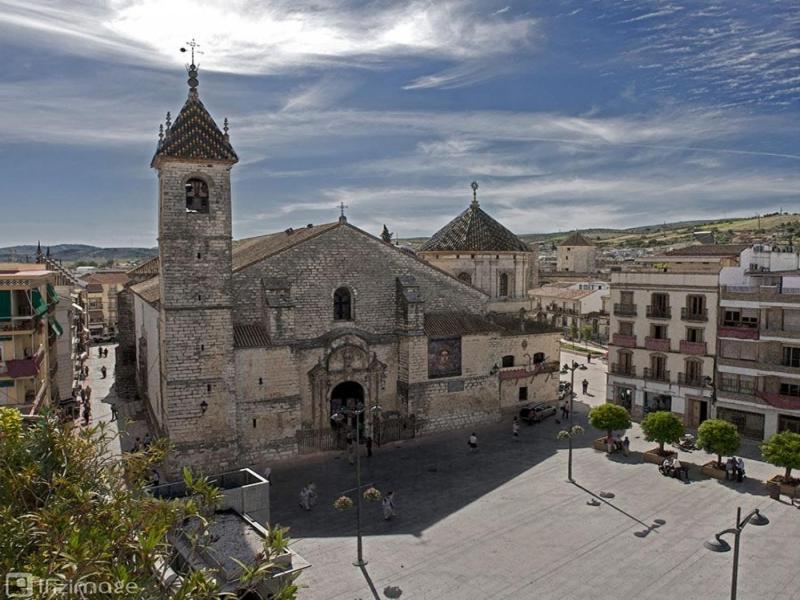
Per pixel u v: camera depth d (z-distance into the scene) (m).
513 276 74.38
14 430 22.14
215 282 48.84
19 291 47.88
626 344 66.12
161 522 16.22
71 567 13.07
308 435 53.12
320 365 54.19
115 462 20.91
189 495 29.91
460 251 72.12
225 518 27.91
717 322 59.50
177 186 47.72
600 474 48.16
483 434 59.09
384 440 56.41
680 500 42.88
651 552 35.38
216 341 48.97
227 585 21.02
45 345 54.84
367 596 31.17
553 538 37.28
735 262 82.50
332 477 48.12
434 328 59.78
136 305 74.38
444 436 58.50
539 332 68.62
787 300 55.31
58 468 19.28
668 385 62.84
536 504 42.41
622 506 41.94
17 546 15.19
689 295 61.50
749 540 36.69
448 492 44.84
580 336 121.69
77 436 23.20
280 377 51.62
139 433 58.91
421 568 33.97
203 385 48.66
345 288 56.59
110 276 162.25
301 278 54.31
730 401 58.38
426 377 58.44
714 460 51.16
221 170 48.91
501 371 65.75
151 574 14.97
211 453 48.94
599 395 76.94
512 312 73.94
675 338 62.66
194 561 20.75
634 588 31.64
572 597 30.91
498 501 43.03
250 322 52.94
